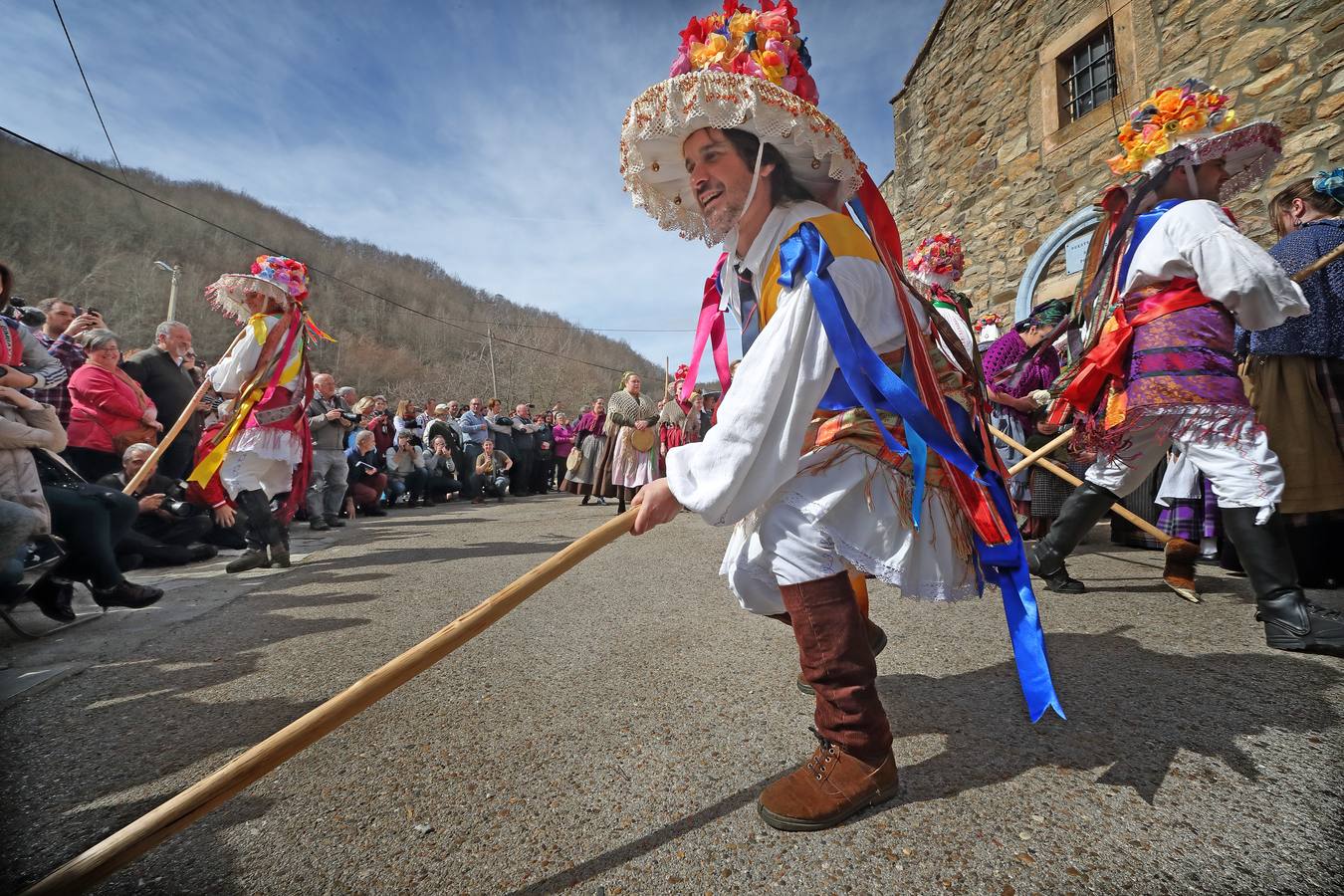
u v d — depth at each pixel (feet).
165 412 15.43
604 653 6.93
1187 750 4.42
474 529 19.63
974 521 4.06
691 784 4.28
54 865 3.59
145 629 8.45
